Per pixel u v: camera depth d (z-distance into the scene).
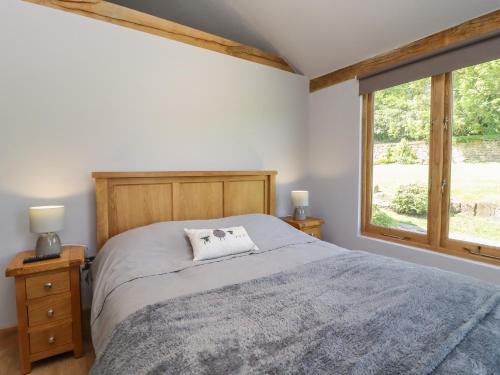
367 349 0.90
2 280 1.88
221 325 1.04
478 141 2.13
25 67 1.90
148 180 2.29
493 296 1.26
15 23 1.86
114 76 2.20
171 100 2.46
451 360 0.86
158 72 2.38
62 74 2.01
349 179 3.00
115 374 0.90
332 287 1.39
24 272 1.56
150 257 1.75
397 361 0.84
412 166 2.54
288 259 1.84
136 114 2.29
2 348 1.80
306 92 3.37
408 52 2.45
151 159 2.37
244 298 1.27
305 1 2.41
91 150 2.13
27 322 1.60
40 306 1.64
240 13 2.78
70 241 2.08
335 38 2.69
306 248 2.08
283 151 3.21
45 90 1.96
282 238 2.26
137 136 2.30
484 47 1.99
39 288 1.63
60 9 2.00
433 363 0.83
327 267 1.66
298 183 3.35
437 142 2.33
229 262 1.79
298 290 1.36
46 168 1.99
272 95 3.09
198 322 1.06
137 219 2.26
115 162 2.22
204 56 2.62
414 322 1.06
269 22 2.78
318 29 2.66
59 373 1.61
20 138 1.90
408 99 2.54
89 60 2.10
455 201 2.27
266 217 2.56
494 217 2.07
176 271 1.64
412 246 2.52
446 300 1.22
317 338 0.96
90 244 2.14
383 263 1.72
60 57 2.00
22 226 1.92
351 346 0.91
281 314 1.12
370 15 2.33
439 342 0.93
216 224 2.28
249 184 2.87
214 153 2.71
